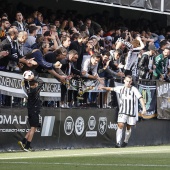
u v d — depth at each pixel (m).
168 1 42.47
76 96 33.66
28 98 29.61
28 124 30.73
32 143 31.06
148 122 38.03
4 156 26.83
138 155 28.34
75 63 33.91
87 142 34.00
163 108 38.88
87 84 34.03
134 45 37.62
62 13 39.31
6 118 29.81
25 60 30.17
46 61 31.75
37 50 30.75
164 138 39.47
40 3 41.75
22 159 25.12
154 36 44.62
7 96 30.03
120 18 44.00
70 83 33.06
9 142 30.00
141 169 21.33
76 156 27.23
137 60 37.91
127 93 34.72
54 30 34.56
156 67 39.06
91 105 34.66
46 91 31.67
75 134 33.28
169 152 30.94
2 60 29.61
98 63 34.91
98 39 37.97
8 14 36.09
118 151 31.52
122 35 39.78
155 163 23.81
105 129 35.03
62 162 23.81
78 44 33.94
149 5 41.25
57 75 31.95
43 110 31.42
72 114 33.06
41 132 31.44
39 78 31.06
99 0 37.62
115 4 38.84
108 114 35.19
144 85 37.38
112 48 38.66
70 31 36.97
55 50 32.25
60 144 32.47
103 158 26.12
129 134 35.31
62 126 32.50
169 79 39.91
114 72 35.81
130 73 37.53
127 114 34.69
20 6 36.94
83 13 44.44
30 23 35.09
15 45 30.09
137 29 45.06
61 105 32.69
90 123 34.12
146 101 37.53
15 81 30.20
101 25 41.97
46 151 30.56
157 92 38.34
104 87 34.72
